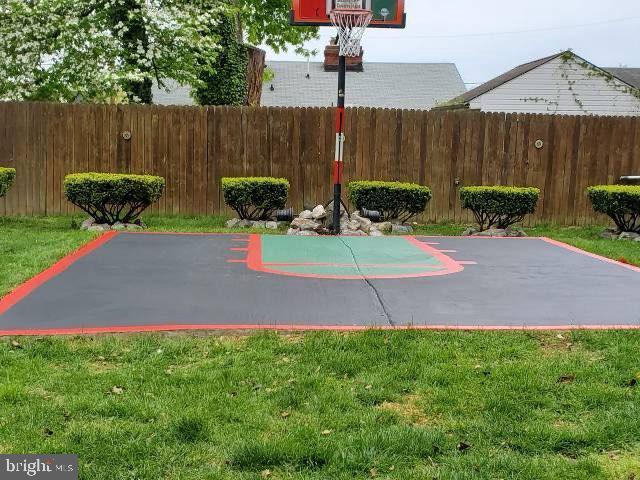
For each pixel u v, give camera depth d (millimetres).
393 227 9578
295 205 10578
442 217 10766
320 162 10539
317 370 3621
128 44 12852
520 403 3242
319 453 2723
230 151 10453
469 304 5008
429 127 10609
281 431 2930
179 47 13281
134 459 2674
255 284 5516
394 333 4172
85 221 9180
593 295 5383
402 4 8695
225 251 7062
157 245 7293
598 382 3510
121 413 3068
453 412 3152
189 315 4492
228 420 3035
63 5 12469
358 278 5871
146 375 3508
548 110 19844
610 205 9352
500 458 2711
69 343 3922
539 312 4801
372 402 3258
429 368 3654
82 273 5730
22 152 10180
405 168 10633
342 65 8617
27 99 13711
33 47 12711
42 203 10281
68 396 3229
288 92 24766
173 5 13203
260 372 3568
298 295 5168
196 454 2730
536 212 10859
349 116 10484
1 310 4508
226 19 13992
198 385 3396
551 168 10820
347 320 4488
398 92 25641
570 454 2791
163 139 10359
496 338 4148
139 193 8828
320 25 8695
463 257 7113
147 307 4684
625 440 2891
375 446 2789
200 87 14031
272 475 2586
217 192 10508
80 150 10273
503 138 10711
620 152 10867
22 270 5734
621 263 6926
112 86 12984
